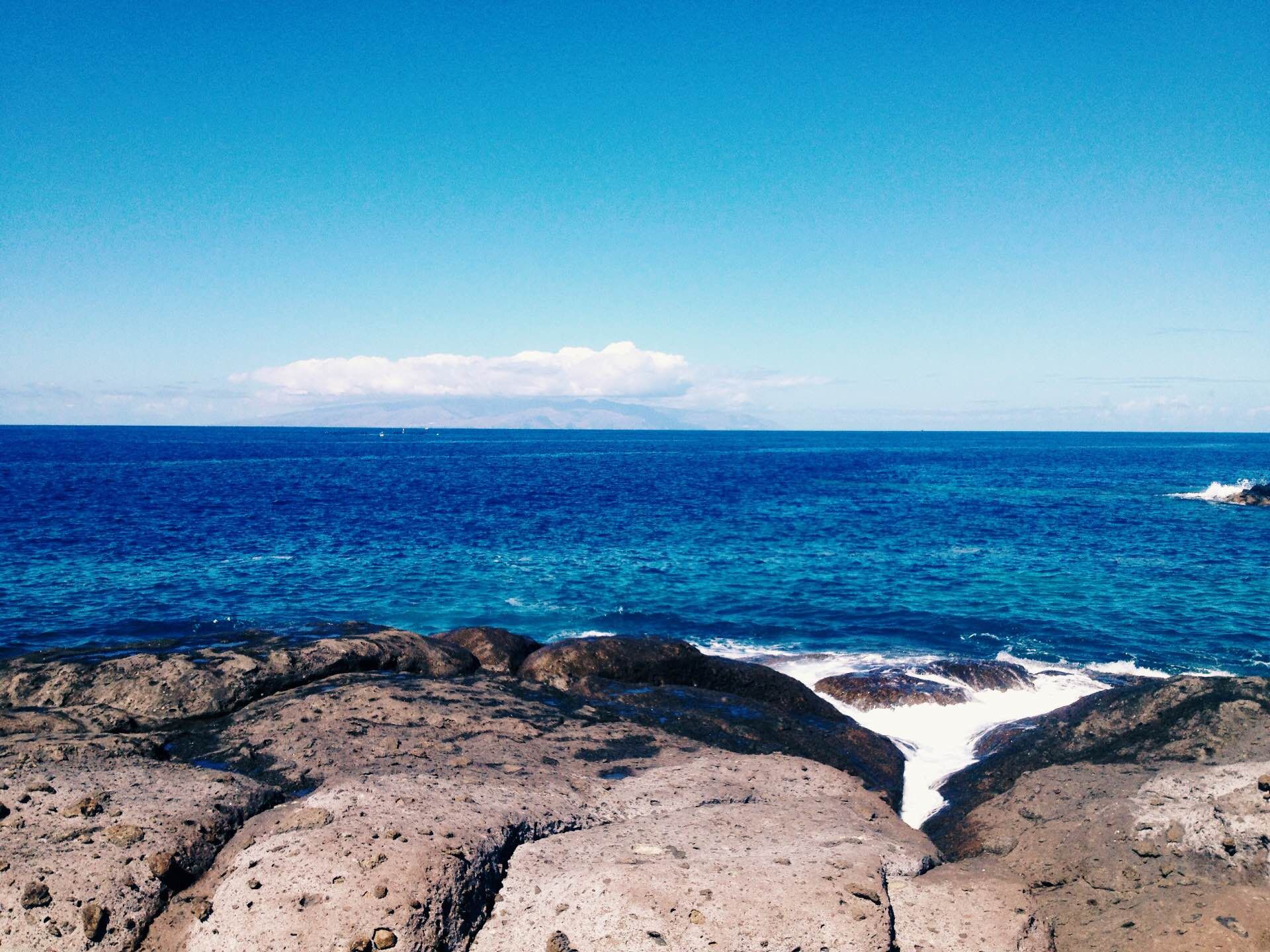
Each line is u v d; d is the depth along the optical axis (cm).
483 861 731
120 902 693
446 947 661
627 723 1243
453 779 921
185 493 6000
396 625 2420
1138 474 9731
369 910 657
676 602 2736
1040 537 4231
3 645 2088
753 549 3744
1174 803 876
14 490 5809
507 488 6912
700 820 861
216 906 687
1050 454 16100
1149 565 3441
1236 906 738
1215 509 5666
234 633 1515
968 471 10112
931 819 1119
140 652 1338
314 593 2767
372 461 10969
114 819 788
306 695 1214
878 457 13875
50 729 1088
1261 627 2470
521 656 1675
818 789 1020
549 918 675
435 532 4197
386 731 1094
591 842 803
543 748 1090
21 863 715
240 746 1049
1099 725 1187
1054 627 2461
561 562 3388
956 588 2973
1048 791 995
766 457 13762
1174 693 1168
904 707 1636
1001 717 1608
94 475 7425
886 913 693
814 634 2386
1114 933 743
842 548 3806
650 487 7181
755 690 1589
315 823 777
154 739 1052
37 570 2981
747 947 638
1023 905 757
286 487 6644
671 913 662
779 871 725
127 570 3039
